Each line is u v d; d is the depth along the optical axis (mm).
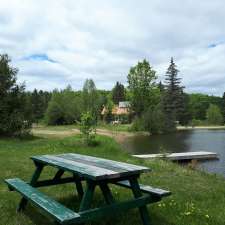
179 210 4344
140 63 50031
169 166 9055
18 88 19641
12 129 18469
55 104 48562
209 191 5883
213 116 68188
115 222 3775
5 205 4426
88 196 3232
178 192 5656
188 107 65625
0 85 18734
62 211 3010
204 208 4605
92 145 13930
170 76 61969
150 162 9695
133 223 3760
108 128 43719
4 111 18391
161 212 4207
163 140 29688
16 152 10898
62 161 4082
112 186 5609
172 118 45500
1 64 18906
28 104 20062
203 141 28953
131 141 28312
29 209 4254
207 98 85938
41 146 13195
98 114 51938
